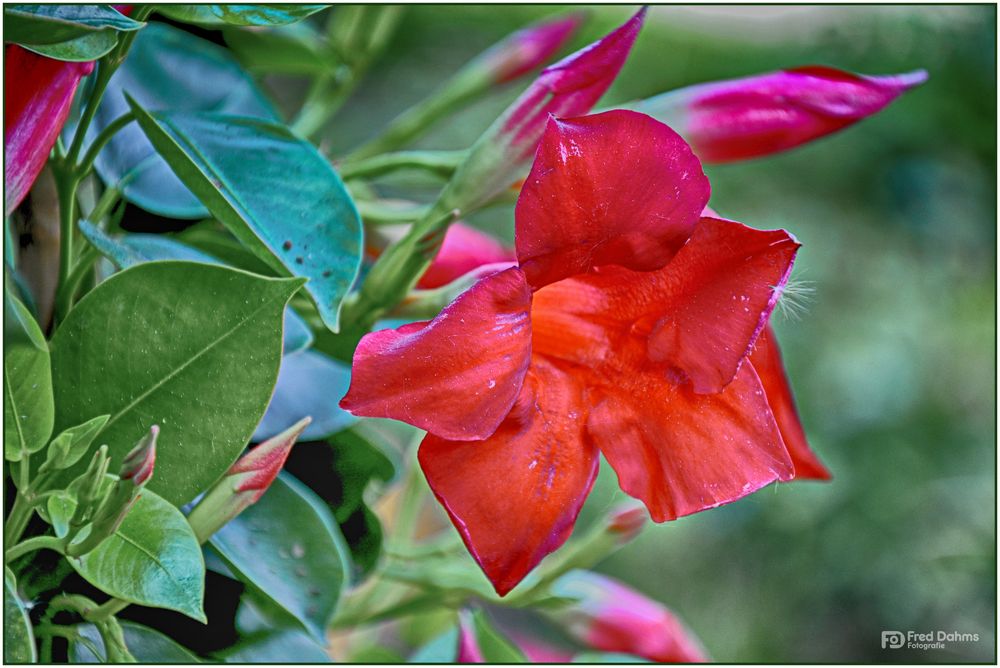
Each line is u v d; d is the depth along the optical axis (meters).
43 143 0.46
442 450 0.45
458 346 0.45
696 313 0.46
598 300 0.47
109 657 0.47
